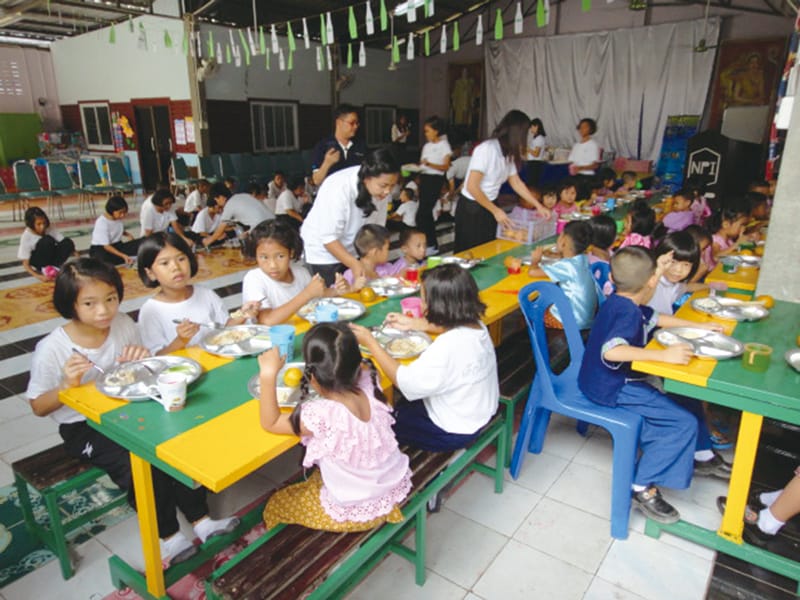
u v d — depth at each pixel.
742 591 1.84
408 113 12.77
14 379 3.37
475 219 3.74
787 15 7.80
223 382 1.72
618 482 2.04
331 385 1.41
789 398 1.61
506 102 11.35
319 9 9.72
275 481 2.42
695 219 4.78
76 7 9.49
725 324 2.22
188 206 7.82
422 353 1.84
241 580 1.38
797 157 2.41
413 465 1.86
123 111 11.28
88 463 1.86
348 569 1.50
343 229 2.82
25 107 12.83
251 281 2.37
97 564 1.95
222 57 9.58
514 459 2.42
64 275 1.66
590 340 2.12
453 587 1.86
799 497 1.82
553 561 1.98
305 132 11.14
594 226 3.16
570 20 10.28
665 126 9.62
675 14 9.28
